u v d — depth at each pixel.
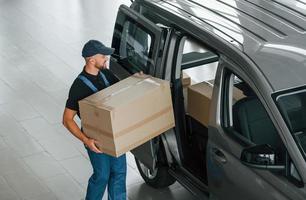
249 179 4.77
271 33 5.14
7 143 7.51
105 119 5.15
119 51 6.41
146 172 6.56
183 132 5.87
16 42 10.36
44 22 11.16
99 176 5.80
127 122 5.21
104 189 5.93
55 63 9.55
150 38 5.80
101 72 5.67
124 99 5.23
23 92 8.70
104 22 11.06
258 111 5.00
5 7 11.94
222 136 5.05
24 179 6.82
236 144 4.92
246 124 4.98
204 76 6.32
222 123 5.11
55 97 8.54
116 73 6.40
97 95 5.36
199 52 6.07
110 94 5.34
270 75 4.67
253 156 4.45
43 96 8.58
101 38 10.40
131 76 5.64
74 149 7.36
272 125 4.90
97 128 5.31
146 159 6.04
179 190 6.53
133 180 6.75
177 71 5.73
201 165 5.86
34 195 6.55
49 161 7.13
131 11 6.21
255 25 5.30
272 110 4.55
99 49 5.46
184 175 5.83
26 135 7.67
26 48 10.12
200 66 6.27
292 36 5.09
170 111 5.50
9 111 8.22
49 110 8.21
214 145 5.16
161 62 5.70
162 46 5.67
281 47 4.93
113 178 5.92
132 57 6.18
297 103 4.60
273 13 5.54
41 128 7.81
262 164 4.43
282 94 4.59
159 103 5.39
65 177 6.84
